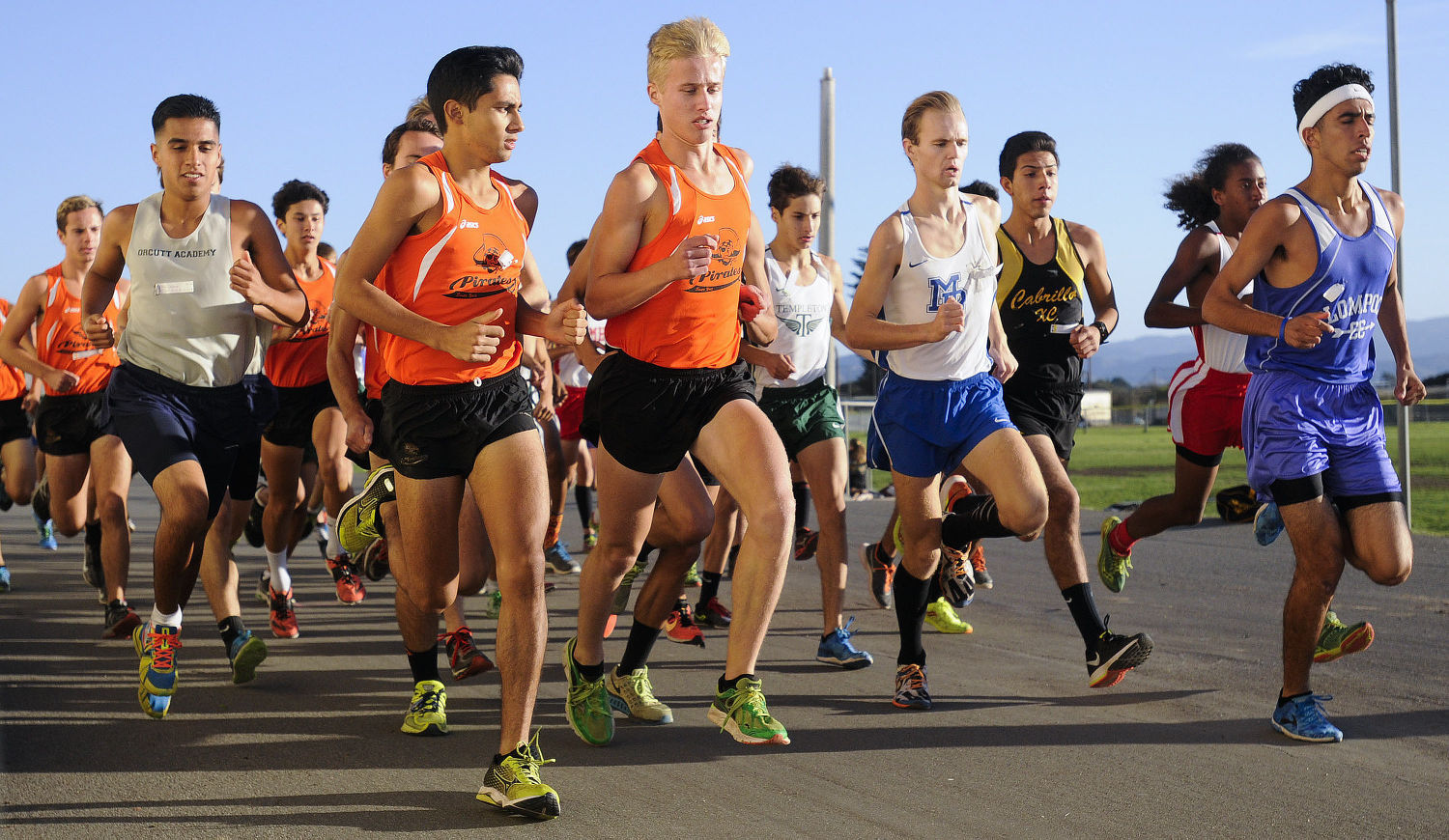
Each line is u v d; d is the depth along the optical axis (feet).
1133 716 24.53
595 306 21.15
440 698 24.12
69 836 17.88
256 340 26.86
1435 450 145.59
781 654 31.35
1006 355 27.96
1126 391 439.63
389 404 20.86
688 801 19.53
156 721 24.80
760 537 21.49
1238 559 45.80
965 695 26.55
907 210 26.12
